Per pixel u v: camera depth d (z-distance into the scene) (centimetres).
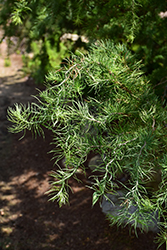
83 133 105
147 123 113
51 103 99
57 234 324
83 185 370
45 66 286
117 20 192
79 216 338
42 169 416
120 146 100
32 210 359
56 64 278
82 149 102
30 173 414
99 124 107
